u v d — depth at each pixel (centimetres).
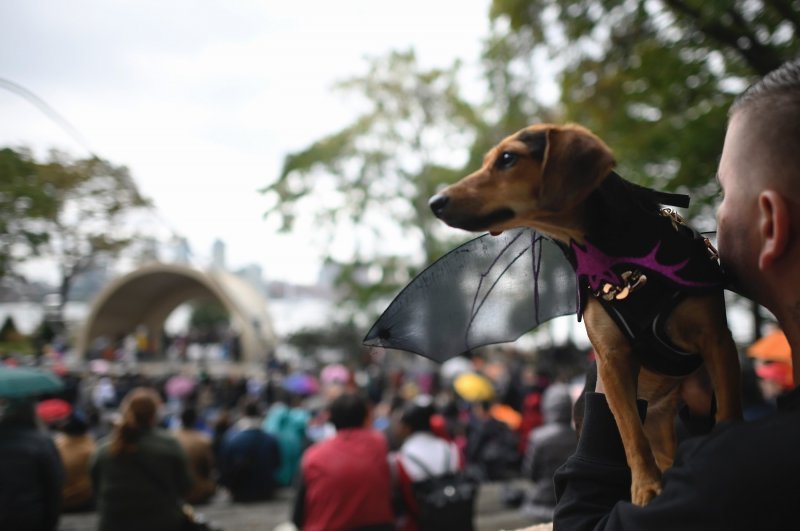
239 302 2791
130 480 404
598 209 119
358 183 2377
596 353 120
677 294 113
